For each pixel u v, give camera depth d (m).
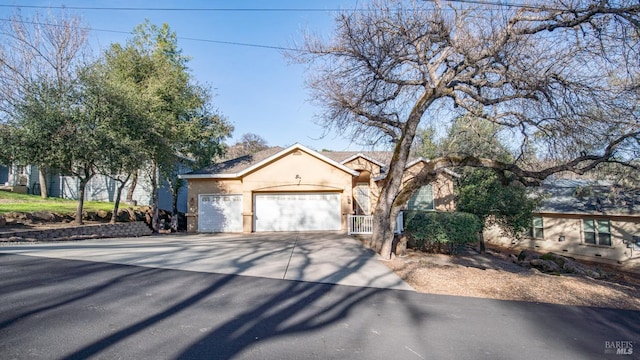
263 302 5.72
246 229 18.16
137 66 18.08
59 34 16.67
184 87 19.44
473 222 13.02
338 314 5.30
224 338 4.23
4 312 4.76
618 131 10.59
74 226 13.69
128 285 6.32
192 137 19.62
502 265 12.35
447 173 17.75
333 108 12.42
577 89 9.14
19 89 14.79
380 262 9.62
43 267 7.32
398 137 12.84
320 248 11.79
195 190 19.06
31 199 18.53
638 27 7.80
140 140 14.21
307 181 18.44
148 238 14.74
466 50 9.27
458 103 10.84
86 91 12.96
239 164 20.73
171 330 4.40
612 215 16.33
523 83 9.44
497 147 15.63
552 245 19.20
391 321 5.11
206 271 7.68
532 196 18.00
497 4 8.54
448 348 4.23
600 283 8.73
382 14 10.09
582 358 4.11
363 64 10.73
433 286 7.34
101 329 4.33
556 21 8.88
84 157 12.80
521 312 5.81
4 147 11.84
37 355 3.60
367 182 21.44
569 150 10.28
